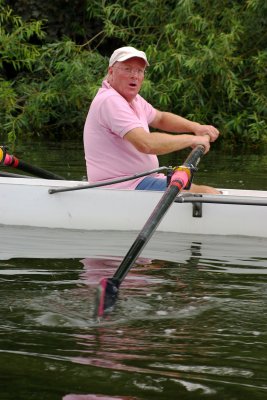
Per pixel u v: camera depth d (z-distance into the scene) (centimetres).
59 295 398
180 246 523
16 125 1274
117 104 554
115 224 571
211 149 1176
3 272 444
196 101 1305
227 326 355
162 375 299
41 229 576
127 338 339
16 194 584
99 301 370
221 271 455
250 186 766
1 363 308
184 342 335
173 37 1330
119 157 570
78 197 575
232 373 302
